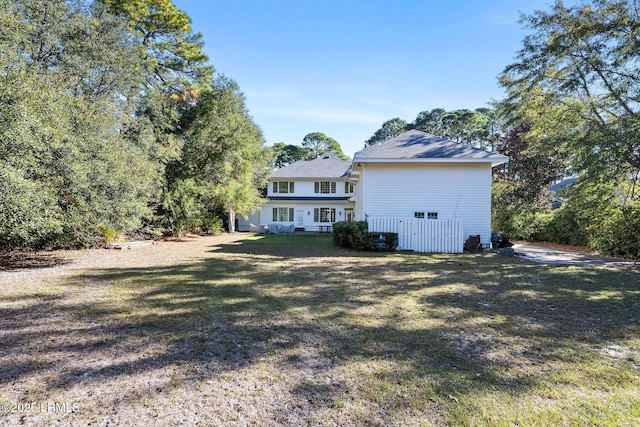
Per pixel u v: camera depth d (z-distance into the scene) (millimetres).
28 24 8344
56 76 9289
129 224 11562
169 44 20297
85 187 9094
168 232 19891
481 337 3875
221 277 7414
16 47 8070
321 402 2508
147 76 15406
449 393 2641
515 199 20438
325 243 16031
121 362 3174
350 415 2342
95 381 2803
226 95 20578
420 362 3197
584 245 14695
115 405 2453
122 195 10844
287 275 7660
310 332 4008
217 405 2459
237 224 28766
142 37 19422
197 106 20672
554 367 3117
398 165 13547
